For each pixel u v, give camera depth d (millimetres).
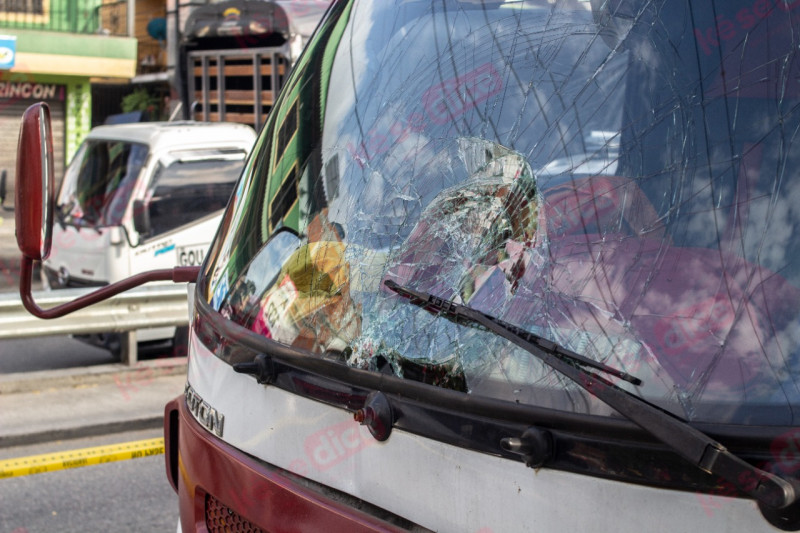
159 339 9117
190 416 2426
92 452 6570
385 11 2379
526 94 1895
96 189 10266
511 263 1775
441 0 2203
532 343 1643
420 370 1774
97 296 2643
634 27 1795
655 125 1694
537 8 1983
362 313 1945
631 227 1661
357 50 2396
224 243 2623
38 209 2289
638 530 1442
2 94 20031
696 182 1618
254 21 11727
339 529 1819
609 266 1655
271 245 2334
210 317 2402
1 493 5840
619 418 1479
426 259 1908
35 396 7699
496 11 2055
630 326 1591
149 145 10047
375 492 1800
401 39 2256
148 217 9844
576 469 1500
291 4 11570
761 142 1584
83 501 5742
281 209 2369
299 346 2039
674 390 1507
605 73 1796
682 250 1596
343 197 2176
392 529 1728
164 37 22859
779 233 1522
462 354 1727
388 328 1864
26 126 2279
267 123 2750
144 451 6637
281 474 2010
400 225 2000
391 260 1966
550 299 1694
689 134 1653
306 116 2463
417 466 1719
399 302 1878
